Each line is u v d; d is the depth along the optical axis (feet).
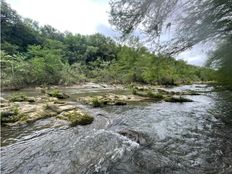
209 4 17.83
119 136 25.98
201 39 20.93
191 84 144.46
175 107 48.83
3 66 98.89
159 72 34.71
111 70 149.69
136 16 22.70
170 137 26.84
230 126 32.42
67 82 119.03
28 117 33.06
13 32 190.60
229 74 25.08
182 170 18.11
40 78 110.63
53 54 128.88
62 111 38.22
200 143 24.88
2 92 76.28
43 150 22.08
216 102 56.95
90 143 23.65
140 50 27.63
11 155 20.95
